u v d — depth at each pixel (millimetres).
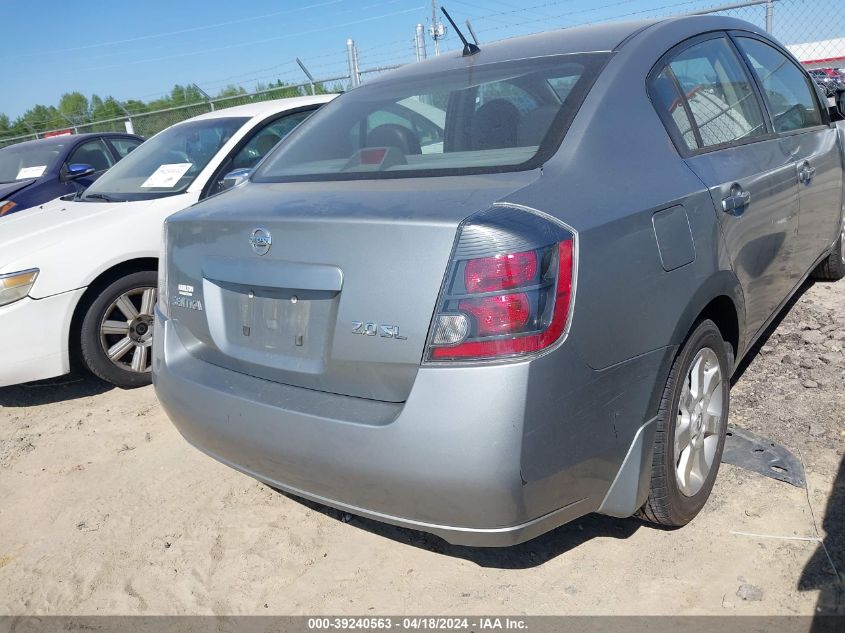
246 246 2438
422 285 2018
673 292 2365
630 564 2543
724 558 2504
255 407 2359
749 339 3143
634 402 2240
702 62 3133
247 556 2852
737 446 3094
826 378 3623
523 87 2709
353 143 2930
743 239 2850
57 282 4250
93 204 4934
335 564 2750
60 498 3434
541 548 2680
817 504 2703
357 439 2102
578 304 2029
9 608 2725
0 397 4781
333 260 2188
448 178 2344
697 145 2799
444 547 2771
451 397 1965
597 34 3000
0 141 19203
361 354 2129
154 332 2889
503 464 1941
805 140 3771
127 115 17172
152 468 3615
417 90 3014
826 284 5012
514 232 1970
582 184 2227
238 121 5328
